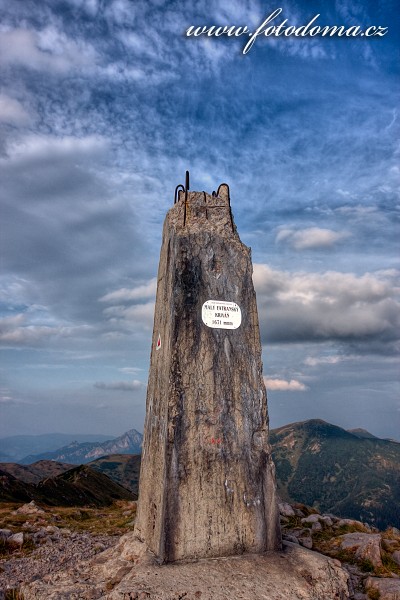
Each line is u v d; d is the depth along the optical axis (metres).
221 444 1.91
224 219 2.21
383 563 2.20
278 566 1.75
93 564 2.04
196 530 1.81
